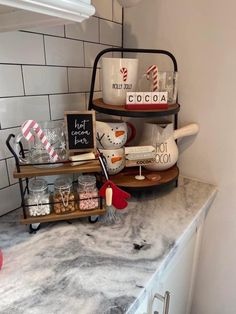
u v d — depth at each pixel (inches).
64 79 34.6
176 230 28.1
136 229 28.2
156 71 33.2
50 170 25.6
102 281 21.2
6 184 30.1
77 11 19.6
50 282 21.1
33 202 27.0
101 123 32.6
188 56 36.8
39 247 25.3
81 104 38.1
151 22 38.9
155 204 33.6
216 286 43.7
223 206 39.2
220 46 33.9
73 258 23.8
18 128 30.0
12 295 19.9
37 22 21.9
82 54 36.5
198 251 40.7
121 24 41.9
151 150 33.9
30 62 29.9
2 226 28.6
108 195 27.1
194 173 40.9
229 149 36.6
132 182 33.6
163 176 35.7
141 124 41.0
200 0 33.8
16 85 29.0
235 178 37.2
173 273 30.4
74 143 28.2
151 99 30.8
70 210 28.2
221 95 35.4
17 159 25.3
